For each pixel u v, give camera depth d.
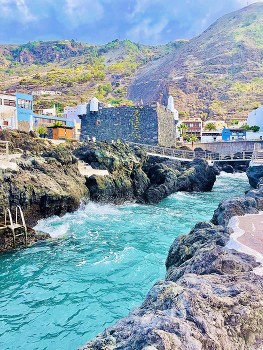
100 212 27.11
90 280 14.33
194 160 43.88
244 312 5.96
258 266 8.11
